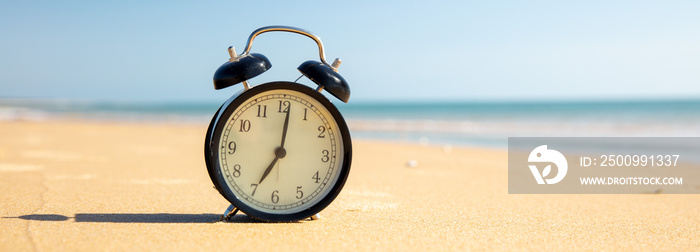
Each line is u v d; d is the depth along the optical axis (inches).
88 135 92.4
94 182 37.8
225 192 27.0
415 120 195.5
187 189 36.0
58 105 504.4
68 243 24.6
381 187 38.6
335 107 27.8
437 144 86.5
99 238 25.2
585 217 31.2
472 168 50.4
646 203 35.6
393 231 27.2
